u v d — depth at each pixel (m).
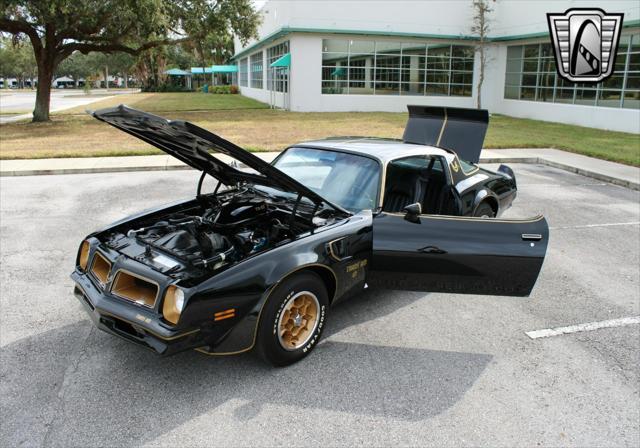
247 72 51.03
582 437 3.16
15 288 5.10
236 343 3.41
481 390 3.61
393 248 4.12
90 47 24.58
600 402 3.52
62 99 50.38
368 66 28.95
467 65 30.22
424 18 28.58
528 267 4.14
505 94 29.50
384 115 26.41
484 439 3.11
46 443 2.97
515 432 3.18
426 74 29.81
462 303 5.05
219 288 3.26
